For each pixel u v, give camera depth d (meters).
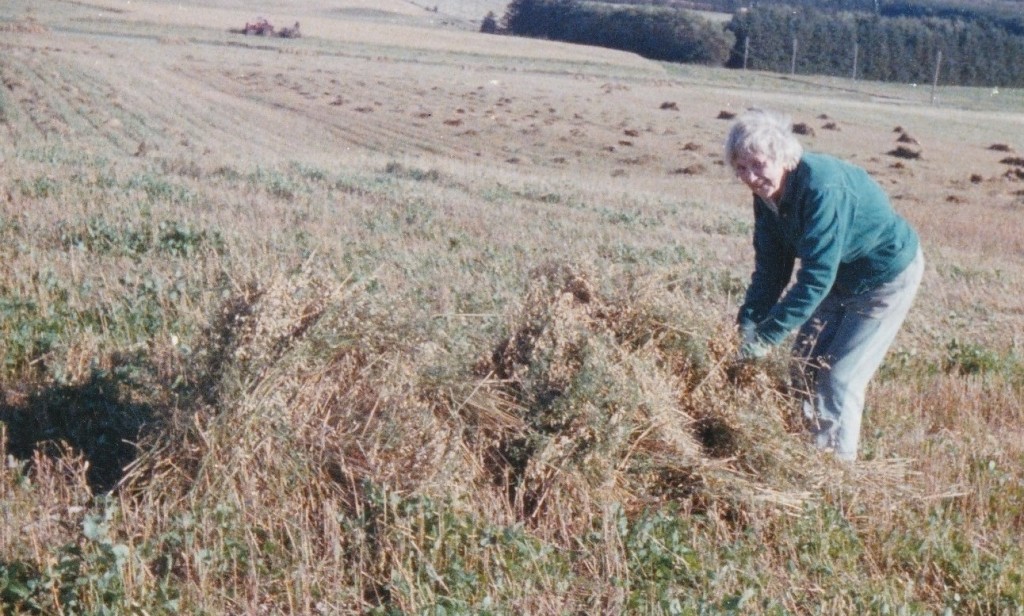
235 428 4.12
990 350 8.03
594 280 5.06
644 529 4.13
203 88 45.56
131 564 3.63
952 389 6.81
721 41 95.31
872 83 89.38
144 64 50.88
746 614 3.78
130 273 7.49
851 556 4.31
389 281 7.80
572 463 4.41
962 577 4.27
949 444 5.68
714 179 32.53
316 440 4.26
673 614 3.67
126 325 6.22
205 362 4.32
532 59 83.62
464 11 138.62
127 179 12.84
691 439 4.69
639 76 79.00
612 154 36.81
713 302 8.09
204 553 3.73
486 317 5.45
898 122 55.94
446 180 19.09
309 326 4.38
